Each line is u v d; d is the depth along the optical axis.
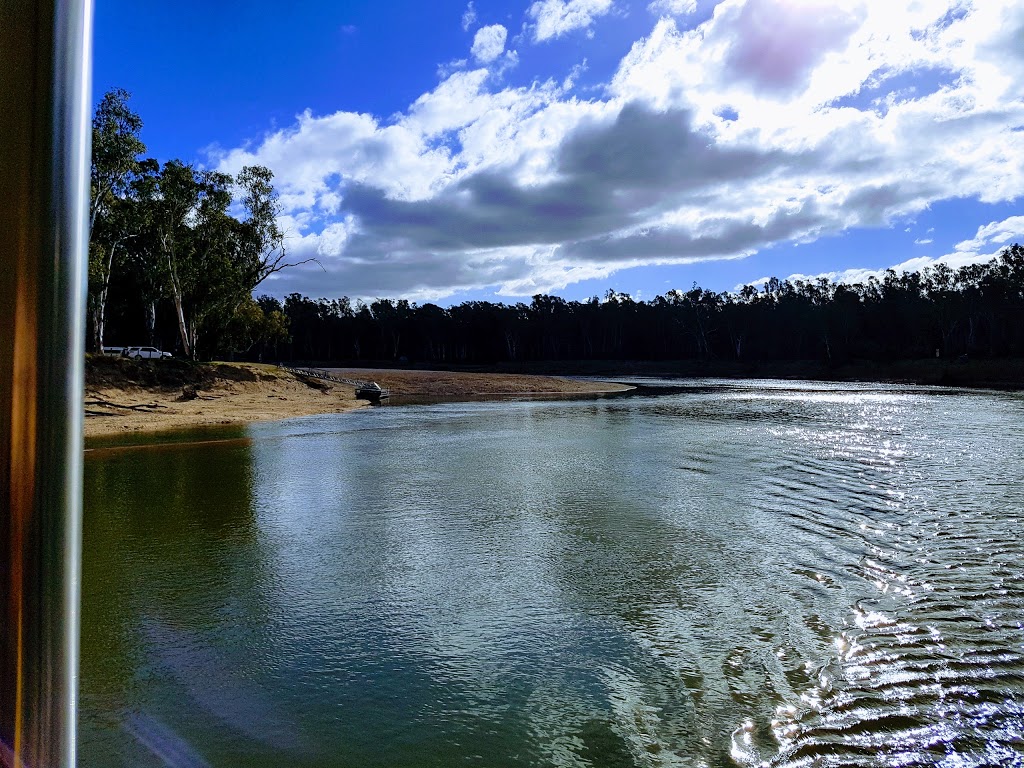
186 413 31.98
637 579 7.57
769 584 7.31
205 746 4.33
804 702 4.78
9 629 0.63
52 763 0.65
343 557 8.45
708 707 4.78
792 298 116.81
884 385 64.31
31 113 0.62
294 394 42.81
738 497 11.80
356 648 5.84
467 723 4.64
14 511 0.62
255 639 6.01
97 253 37.12
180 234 47.06
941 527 9.45
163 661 5.56
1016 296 85.06
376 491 12.66
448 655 5.70
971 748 4.15
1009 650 5.53
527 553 8.59
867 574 7.57
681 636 6.01
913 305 97.00
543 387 59.00
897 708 4.65
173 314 60.62
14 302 0.62
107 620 6.41
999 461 15.34
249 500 11.89
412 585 7.43
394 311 126.81
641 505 11.27
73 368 0.65
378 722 4.64
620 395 50.72
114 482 13.73
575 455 17.41
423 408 38.06
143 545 8.99
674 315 124.12
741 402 40.03
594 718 4.68
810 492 12.12
